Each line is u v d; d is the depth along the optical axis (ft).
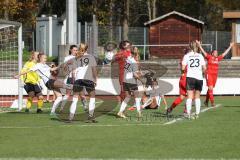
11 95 198.39
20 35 158.10
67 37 239.30
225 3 504.43
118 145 89.97
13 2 362.53
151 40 327.06
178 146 88.58
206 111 143.13
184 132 103.19
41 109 148.56
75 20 239.91
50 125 115.24
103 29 305.73
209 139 95.04
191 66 123.75
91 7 447.83
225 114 135.03
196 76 123.54
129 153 83.05
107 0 447.83
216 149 85.71
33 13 400.67
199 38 328.29
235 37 318.45
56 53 343.67
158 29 327.88
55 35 342.85
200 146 88.43
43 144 91.30
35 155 81.92
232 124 114.62
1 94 198.49
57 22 343.26
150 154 82.07
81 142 92.94
